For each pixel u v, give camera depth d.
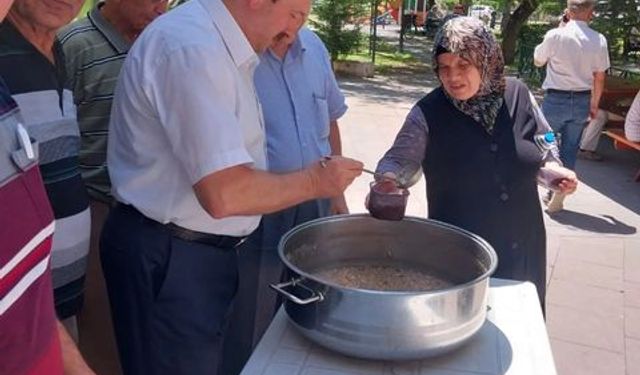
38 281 0.89
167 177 1.61
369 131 7.14
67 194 1.79
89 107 2.34
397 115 8.12
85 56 2.32
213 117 1.43
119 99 1.62
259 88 2.20
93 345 2.48
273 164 2.22
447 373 1.35
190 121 1.44
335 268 1.67
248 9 1.50
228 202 1.44
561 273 3.78
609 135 6.24
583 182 5.55
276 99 2.23
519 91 2.18
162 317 1.71
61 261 1.81
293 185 1.51
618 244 4.23
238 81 1.55
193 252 1.68
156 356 1.74
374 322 1.29
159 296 1.69
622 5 9.39
